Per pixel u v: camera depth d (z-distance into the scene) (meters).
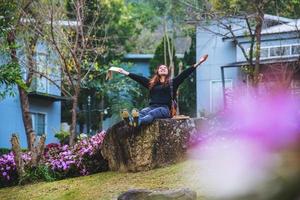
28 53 14.27
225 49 22.84
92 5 17.23
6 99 19.69
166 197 5.80
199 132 7.92
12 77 8.83
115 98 27.38
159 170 7.68
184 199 5.79
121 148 8.12
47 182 8.51
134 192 6.00
